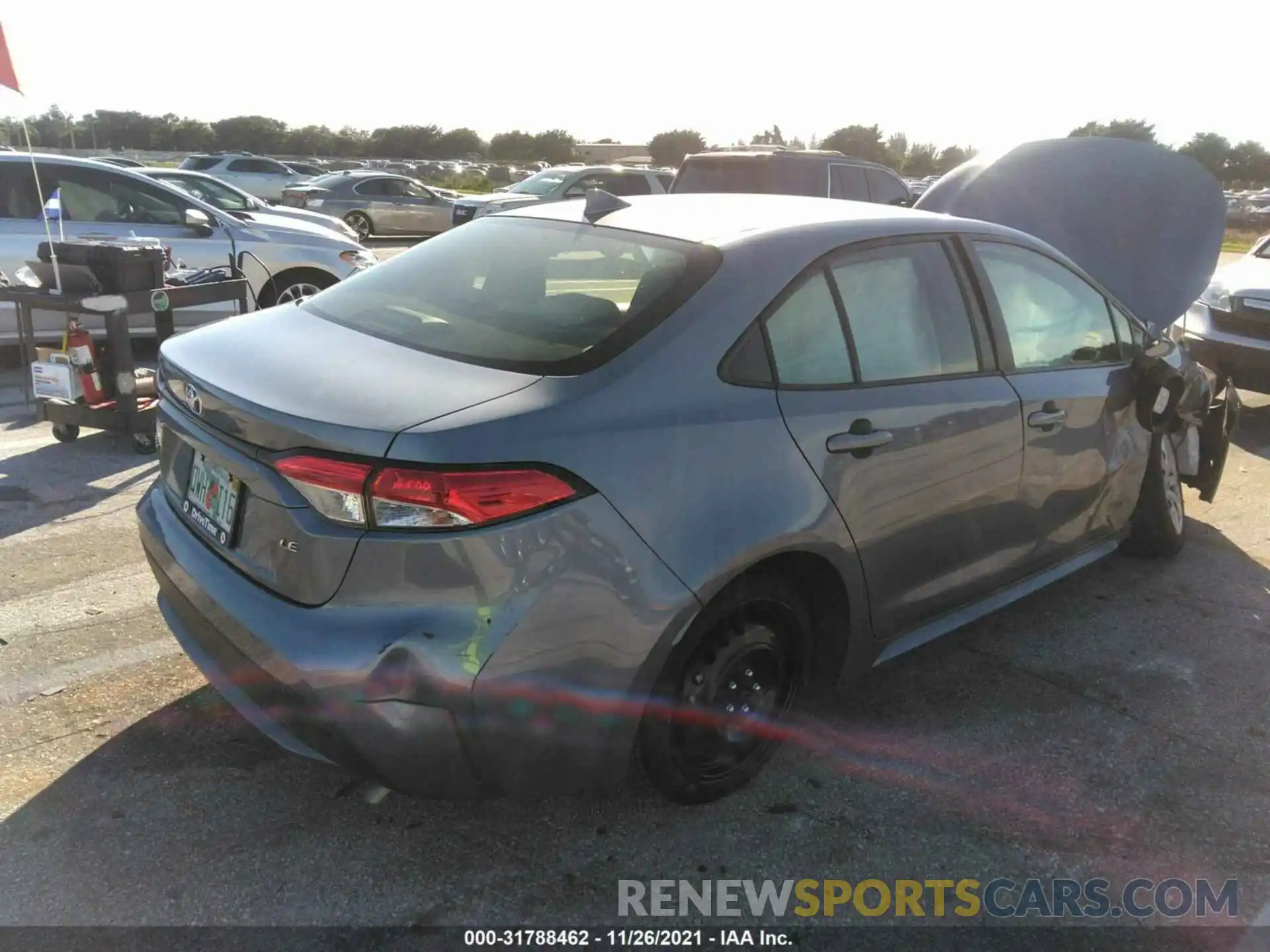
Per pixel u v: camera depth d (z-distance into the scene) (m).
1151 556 4.75
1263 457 6.66
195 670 3.37
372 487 2.09
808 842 2.71
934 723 3.32
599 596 2.23
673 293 2.59
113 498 4.91
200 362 2.66
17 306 6.01
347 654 2.11
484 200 16.69
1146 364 4.04
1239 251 28.66
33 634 3.53
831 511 2.69
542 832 2.69
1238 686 3.64
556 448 2.19
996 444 3.24
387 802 2.76
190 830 2.61
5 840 2.53
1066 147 6.22
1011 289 3.48
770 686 2.86
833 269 2.88
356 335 2.71
